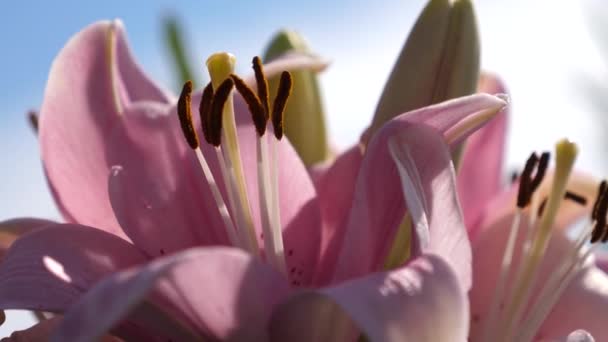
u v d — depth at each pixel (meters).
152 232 0.46
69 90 0.49
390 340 0.37
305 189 0.47
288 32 0.56
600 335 0.51
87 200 0.48
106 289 0.36
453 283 0.39
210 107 0.45
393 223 0.44
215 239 0.47
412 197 0.41
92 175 0.48
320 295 0.39
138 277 0.36
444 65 0.48
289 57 0.50
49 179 0.48
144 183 0.47
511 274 0.52
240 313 0.41
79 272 0.44
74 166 0.48
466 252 0.43
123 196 0.46
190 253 0.37
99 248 0.45
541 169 0.50
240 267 0.39
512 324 0.50
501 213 0.53
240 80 0.45
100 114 0.49
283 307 0.40
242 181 0.46
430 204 0.43
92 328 0.36
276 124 0.46
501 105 0.43
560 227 0.54
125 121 0.47
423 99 0.48
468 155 0.56
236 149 0.46
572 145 0.49
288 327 0.41
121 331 0.44
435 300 0.38
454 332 0.38
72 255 0.44
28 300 0.42
